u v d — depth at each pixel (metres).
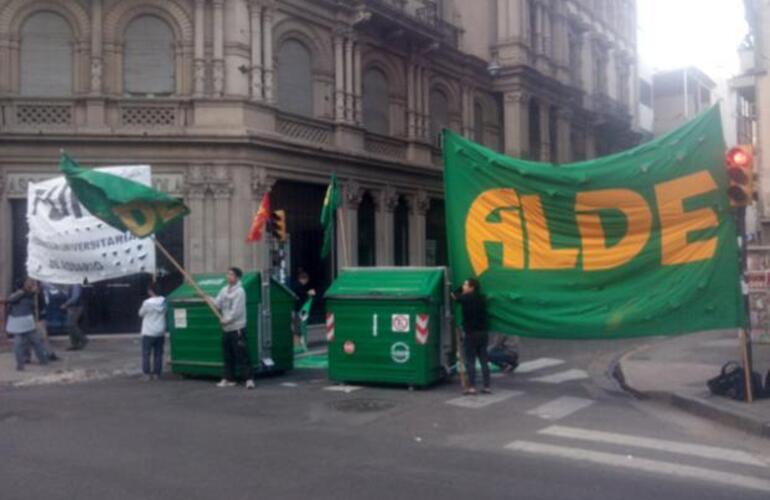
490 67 32.22
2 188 20.05
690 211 12.06
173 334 14.45
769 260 18.11
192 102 21.14
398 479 7.42
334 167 24.33
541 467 7.95
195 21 21.20
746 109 28.89
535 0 34.97
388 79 27.48
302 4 23.59
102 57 20.83
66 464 7.92
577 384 13.58
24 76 20.64
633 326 12.25
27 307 15.35
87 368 15.54
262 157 21.72
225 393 12.55
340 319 13.25
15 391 12.91
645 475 7.72
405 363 12.74
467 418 10.47
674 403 11.56
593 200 12.39
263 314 14.25
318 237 24.23
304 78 24.14
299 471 7.68
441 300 13.25
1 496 6.81
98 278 15.24
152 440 9.05
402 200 28.23
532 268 12.74
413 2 29.12
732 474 7.82
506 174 12.83
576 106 38.91
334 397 12.09
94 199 13.71
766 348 17.42
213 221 21.16
